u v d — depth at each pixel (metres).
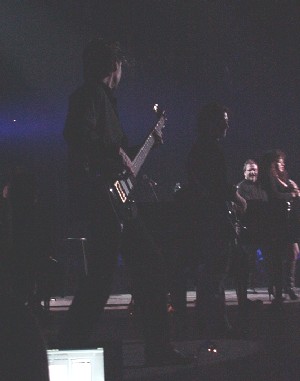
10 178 7.38
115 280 13.50
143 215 7.31
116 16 13.84
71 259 13.48
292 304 10.02
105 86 4.59
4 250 1.48
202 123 6.45
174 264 7.40
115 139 4.57
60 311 9.95
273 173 10.20
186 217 6.95
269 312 8.66
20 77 13.93
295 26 14.23
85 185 4.34
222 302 6.55
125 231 4.47
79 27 13.74
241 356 5.18
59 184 15.01
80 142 4.31
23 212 7.22
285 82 14.84
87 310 4.33
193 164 6.46
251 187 10.87
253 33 14.35
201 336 6.60
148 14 13.98
